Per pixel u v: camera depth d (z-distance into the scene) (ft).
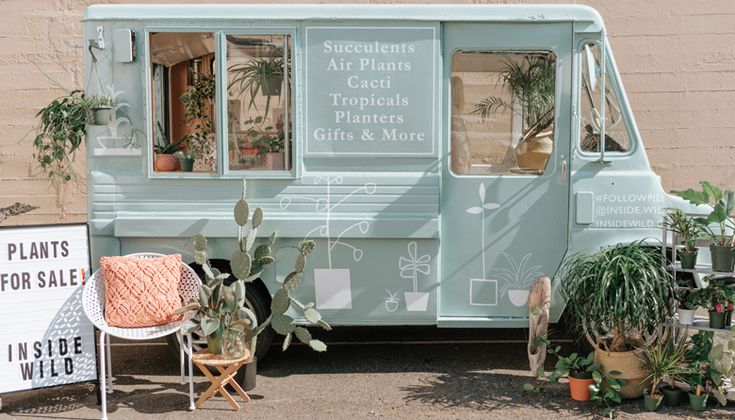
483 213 17.37
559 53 17.17
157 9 16.97
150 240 17.29
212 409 15.55
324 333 21.20
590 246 17.24
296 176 17.16
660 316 15.26
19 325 15.40
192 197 17.24
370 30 17.04
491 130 17.42
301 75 17.11
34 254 15.56
